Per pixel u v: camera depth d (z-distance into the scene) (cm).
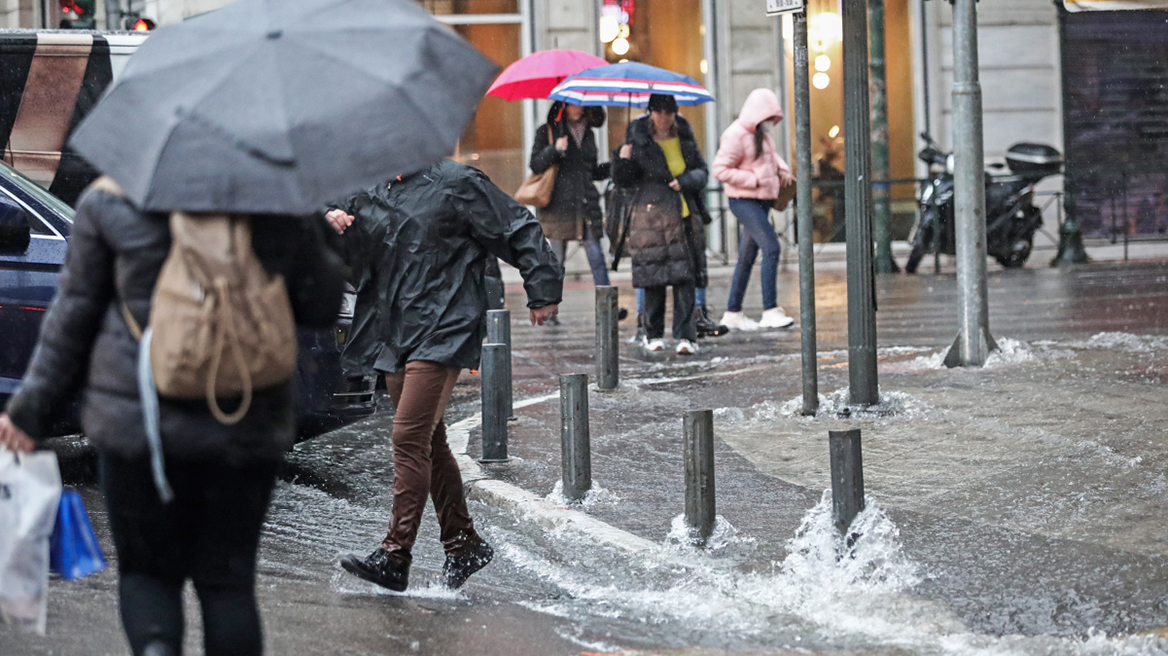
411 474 1050
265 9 725
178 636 706
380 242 1054
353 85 694
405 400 1047
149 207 650
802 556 1105
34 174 2069
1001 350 2091
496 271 2359
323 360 1480
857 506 1066
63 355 684
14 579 704
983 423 1602
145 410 662
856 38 1656
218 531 709
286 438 705
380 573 1051
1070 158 4756
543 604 1050
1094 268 4288
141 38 2111
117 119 683
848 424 1645
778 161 2744
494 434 1534
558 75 2905
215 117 667
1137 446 1447
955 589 1015
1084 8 2567
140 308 672
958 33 2027
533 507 1313
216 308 653
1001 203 4344
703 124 4650
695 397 1925
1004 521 1195
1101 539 1127
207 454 671
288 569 1148
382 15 741
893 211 4753
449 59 736
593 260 2744
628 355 2417
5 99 2059
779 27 4631
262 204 651
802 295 1709
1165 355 2075
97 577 1102
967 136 2031
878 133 4297
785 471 1442
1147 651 865
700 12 4622
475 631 972
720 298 3612
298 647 928
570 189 2708
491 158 4606
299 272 707
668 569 1088
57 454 1628
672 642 939
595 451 1581
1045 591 1002
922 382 1905
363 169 676
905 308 3188
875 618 956
